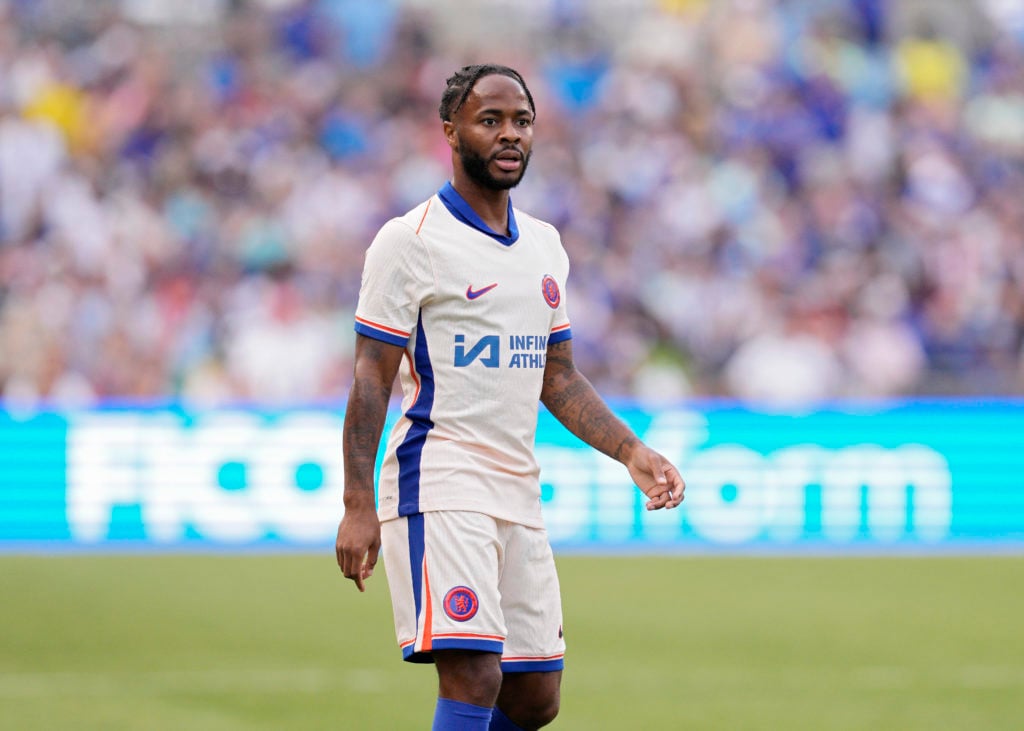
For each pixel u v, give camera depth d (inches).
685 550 1670.8
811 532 1728.6
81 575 1409.9
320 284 2049.7
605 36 2445.9
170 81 2260.1
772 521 1724.9
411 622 515.5
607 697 871.1
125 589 1320.1
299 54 2343.8
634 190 2206.0
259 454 1678.2
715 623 1163.3
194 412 1676.9
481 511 512.4
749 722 802.8
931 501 1744.6
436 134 2265.0
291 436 1681.8
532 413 530.9
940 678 940.6
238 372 1957.4
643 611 1223.5
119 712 815.1
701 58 2411.4
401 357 520.7
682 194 2202.3
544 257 540.4
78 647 1033.5
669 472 525.0
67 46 2277.3
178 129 2206.0
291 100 2262.6
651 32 2438.5
